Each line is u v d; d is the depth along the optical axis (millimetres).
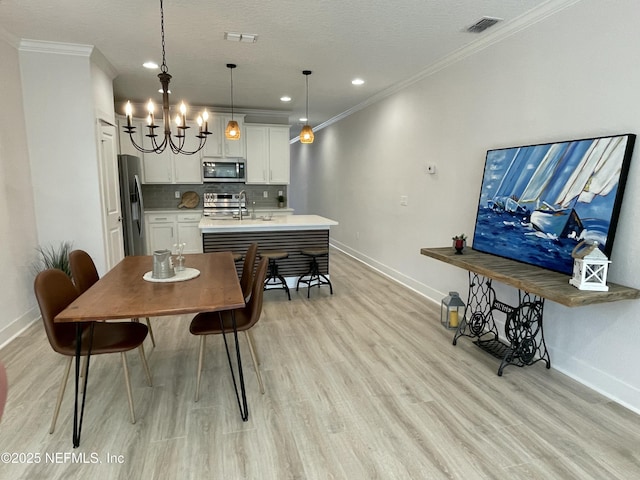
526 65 2902
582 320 2531
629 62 2195
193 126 6383
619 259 2293
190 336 3312
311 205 9336
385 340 3232
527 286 2211
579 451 1907
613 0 2262
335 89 5156
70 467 1783
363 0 2613
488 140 3342
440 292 4164
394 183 5121
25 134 3490
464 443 1964
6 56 3201
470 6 2701
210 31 3176
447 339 3262
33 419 2129
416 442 1970
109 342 2098
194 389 2467
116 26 3064
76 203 3729
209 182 6656
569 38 2551
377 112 5543
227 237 4457
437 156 4098
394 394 2412
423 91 4320
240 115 6562
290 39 3340
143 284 2287
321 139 8336
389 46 3504
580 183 2363
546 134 2758
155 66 4152
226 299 1988
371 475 1748
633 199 2195
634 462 1833
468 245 3635
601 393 2418
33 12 2805
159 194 6688
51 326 1970
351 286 4906
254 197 7172
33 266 3570
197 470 1771
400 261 5055
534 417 2180
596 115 2396
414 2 2637
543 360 2832
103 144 3971
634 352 2227
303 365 2791
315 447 1931
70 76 3553
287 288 4395
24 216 3438
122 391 2432
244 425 2104
